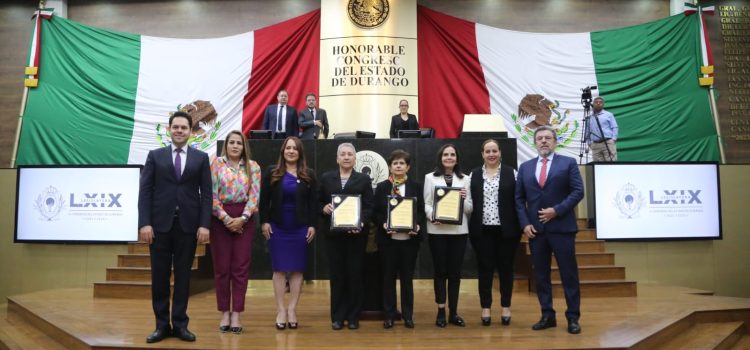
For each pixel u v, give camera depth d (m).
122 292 6.14
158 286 3.83
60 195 7.71
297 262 4.27
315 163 6.77
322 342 3.78
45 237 7.68
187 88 10.35
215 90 10.33
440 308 4.38
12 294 7.81
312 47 10.36
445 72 10.34
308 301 5.66
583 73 10.33
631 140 10.16
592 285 6.12
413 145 6.77
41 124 10.31
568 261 4.15
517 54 10.39
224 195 4.10
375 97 9.82
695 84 10.25
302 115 8.54
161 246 3.82
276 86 10.27
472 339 3.87
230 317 4.23
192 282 6.25
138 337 3.94
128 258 6.68
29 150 10.27
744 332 5.25
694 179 7.68
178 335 3.86
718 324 5.14
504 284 4.46
